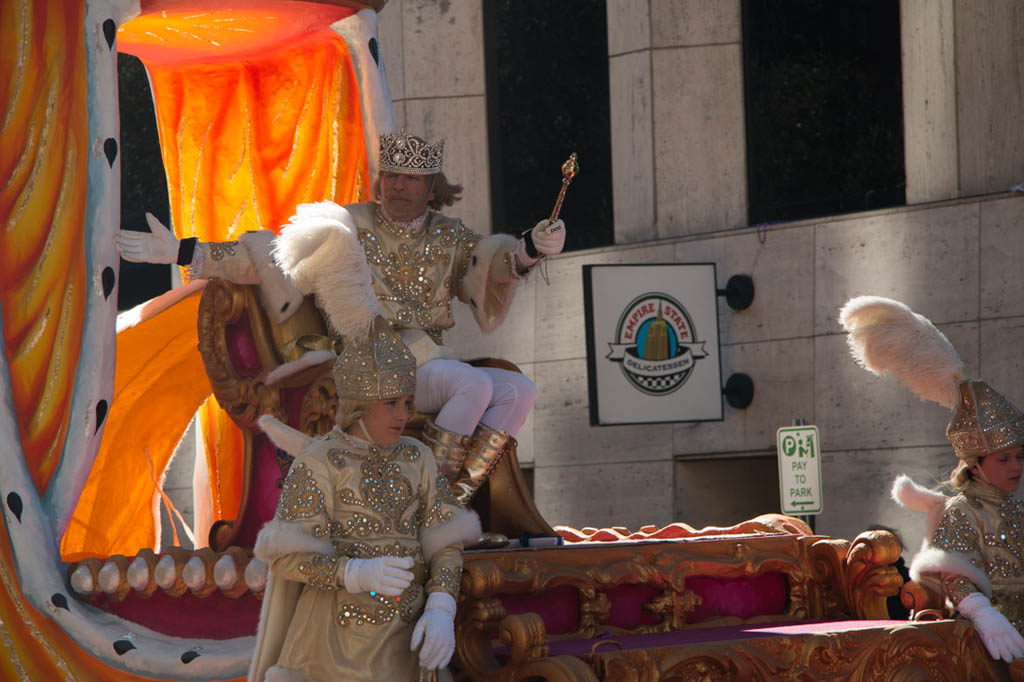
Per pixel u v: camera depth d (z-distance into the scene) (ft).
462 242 59.67
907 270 102.89
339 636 42.83
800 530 59.52
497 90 131.03
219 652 53.52
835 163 111.86
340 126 68.39
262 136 71.67
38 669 50.78
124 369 69.97
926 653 49.62
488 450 54.90
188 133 73.00
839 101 111.96
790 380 109.19
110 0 55.83
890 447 102.68
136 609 55.26
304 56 70.49
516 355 124.47
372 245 57.52
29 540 51.96
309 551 41.96
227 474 74.28
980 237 98.84
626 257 119.34
